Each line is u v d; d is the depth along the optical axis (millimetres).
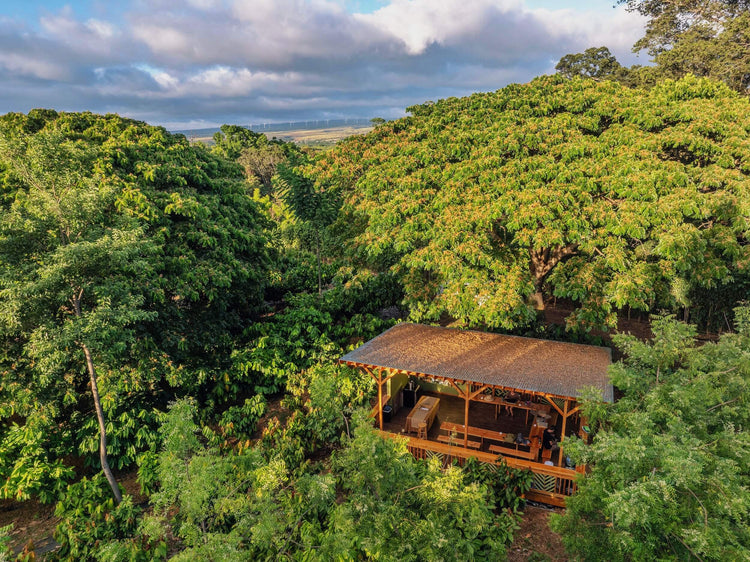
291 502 9234
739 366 6844
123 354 12125
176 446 6809
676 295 18203
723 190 12305
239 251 17828
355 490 6992
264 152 69875
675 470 5328
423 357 12445
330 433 12836
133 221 10250
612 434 6164
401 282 17906
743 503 5453
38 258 9312
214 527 8281
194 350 15680
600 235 13242
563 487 10547
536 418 12258
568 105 15031
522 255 14805
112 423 11828
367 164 17031
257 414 13844
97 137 16297
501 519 9562
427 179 15297
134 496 11250
